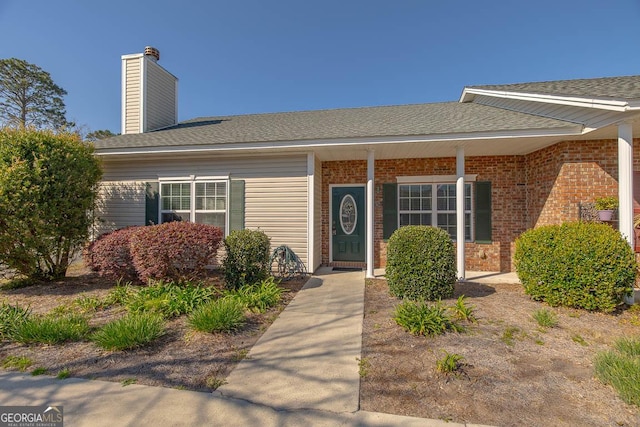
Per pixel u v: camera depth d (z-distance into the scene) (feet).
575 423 6.63
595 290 13.67
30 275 19.95
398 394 7.77
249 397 7.69
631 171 15.34
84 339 11.16
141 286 18.10
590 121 16.94
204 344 10.80
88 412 7.11
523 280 15.84
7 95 78.13
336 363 9.45
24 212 17.29
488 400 7.47
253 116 35.12
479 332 11.54
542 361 9.38
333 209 27.37
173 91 33.91
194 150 22.08
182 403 7.45
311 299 16.65
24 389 8.09
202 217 24.41
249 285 17.21
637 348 9.36
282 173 23.44
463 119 21.76
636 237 18.03
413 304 13.00
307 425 6.63
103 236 19.80
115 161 25.41
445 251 15.87
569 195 19.56
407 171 25.94
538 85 23.79
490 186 24.61
